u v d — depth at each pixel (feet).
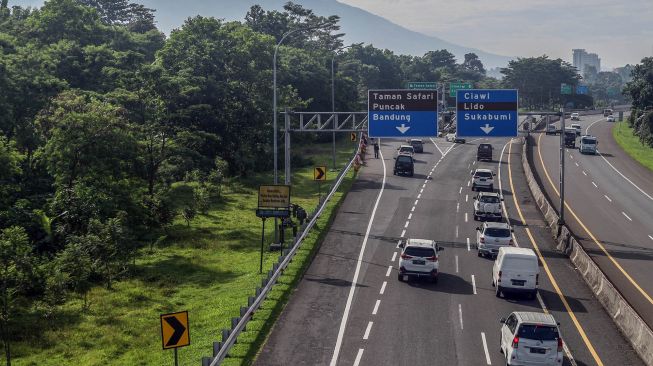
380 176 243.60
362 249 143.84
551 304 108.17
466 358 83.41
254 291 114.32
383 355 84.07
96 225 130.31
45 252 134.92
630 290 118.21
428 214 182.19
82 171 148.87
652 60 425.28
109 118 149.18
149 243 155.84
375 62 564.71
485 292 114.42
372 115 159.63
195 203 185.47
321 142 361.51
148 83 191.52
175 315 67.36
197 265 137.49
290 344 87.35
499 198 176.96
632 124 460.14
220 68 248.52
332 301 107.04
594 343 89.97
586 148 324.60
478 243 142.31
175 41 250.37
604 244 154.61
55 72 212.23
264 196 132.98
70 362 88.94
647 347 83.15
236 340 86.74
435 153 315.78
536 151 327.88
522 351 76.95
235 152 242.99
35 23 280.72
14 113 172.45
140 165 172.35
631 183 245.86
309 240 147.23
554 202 204.95
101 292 121.49
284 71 326.65
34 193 162.09
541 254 144.05
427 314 101.30
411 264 117.60
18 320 107.04
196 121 226.79
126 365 85.15
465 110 154.81
